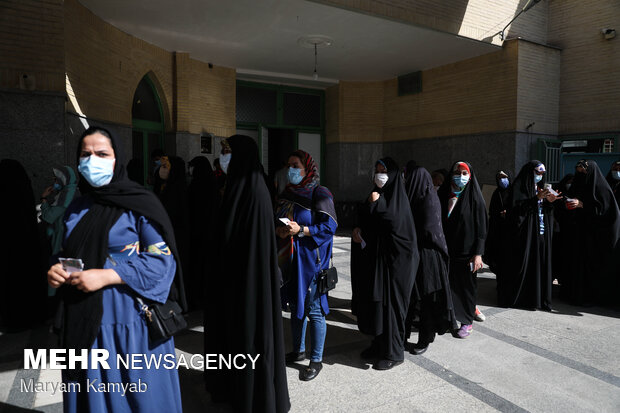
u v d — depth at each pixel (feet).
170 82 27.86
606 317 14.48
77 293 5.43
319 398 8.77
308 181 9.93
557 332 12.93
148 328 5.79
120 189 5.73
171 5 20.53
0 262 12.28
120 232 5.64
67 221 5.75
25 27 15.49
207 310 8.13
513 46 27.48
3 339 12.09
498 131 28.45
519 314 14.74
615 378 9.87
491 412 8.34
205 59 29.73
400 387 9.31
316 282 9.53
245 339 7.33
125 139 23.29
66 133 16.53
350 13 22.06
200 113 29.94
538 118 28.53
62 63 16.20
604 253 15.38
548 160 28.40
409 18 23.52
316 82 35.94
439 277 10.93
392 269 10.03
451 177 12.32
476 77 29.68
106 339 5.50
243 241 7.47
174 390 6.21
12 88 15.35
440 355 11.11
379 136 37.04
